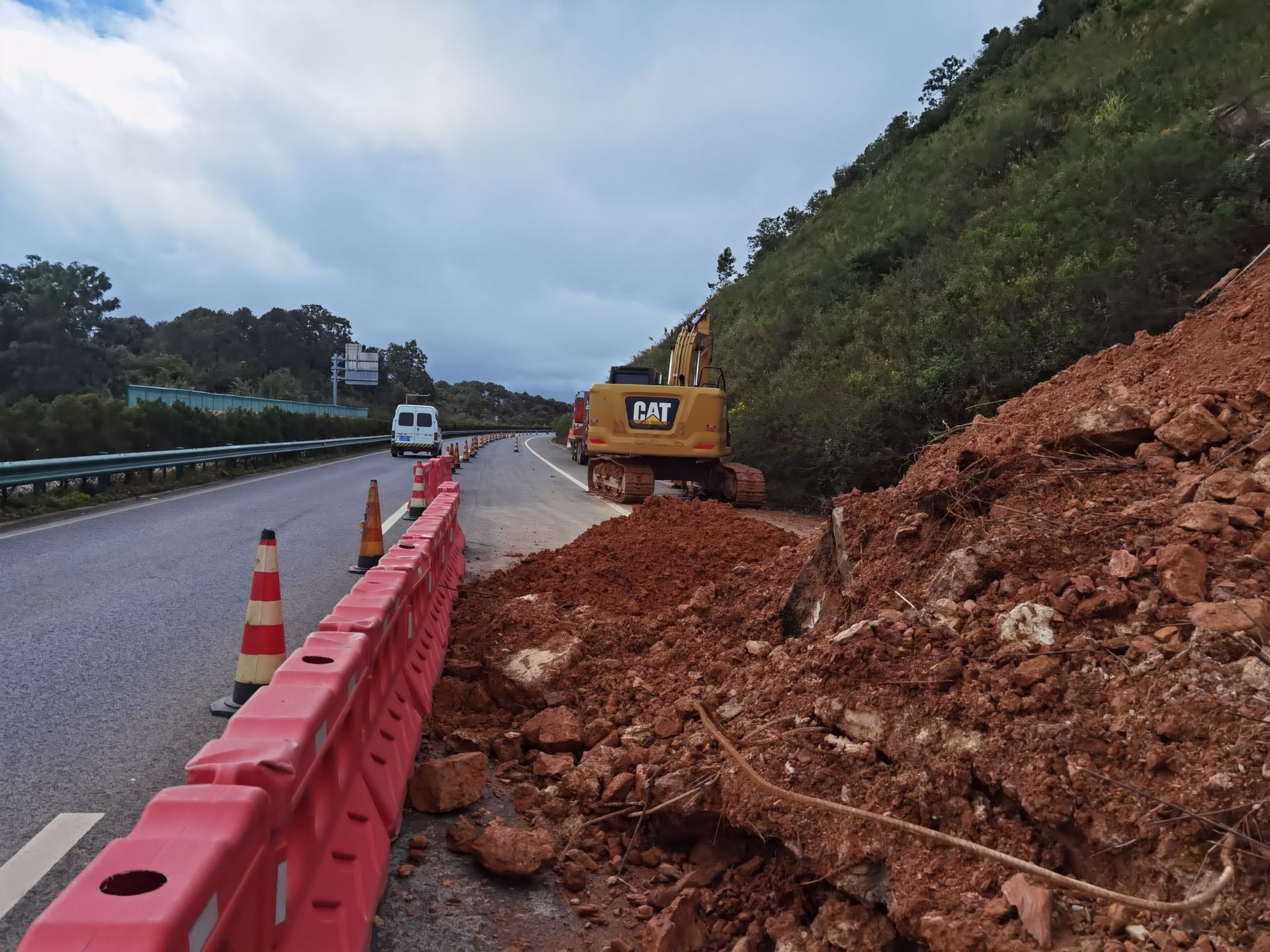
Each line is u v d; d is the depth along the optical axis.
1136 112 23.81
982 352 16.16
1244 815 2.56
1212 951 2.37
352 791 2.95
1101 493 4.47
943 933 2.68
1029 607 3.71
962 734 3.30
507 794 4.30
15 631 6.30
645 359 52.09
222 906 1.60
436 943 3.04
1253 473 4.02
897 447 16.72
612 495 18.77
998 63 43.28
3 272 65.00
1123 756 2.94
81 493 15.30
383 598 3.80
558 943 3.17
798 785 3.48
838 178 51.94
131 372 64.25
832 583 5.31
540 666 5.36
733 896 3.47
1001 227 23.33
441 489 10.58
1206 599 3.43
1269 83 18.62
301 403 43.22
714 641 5.66
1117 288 15.47
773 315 34.25
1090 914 2.66
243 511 14.30
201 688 5.25
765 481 19.77
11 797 3.71
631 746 4.40
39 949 1.31
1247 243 15.05
